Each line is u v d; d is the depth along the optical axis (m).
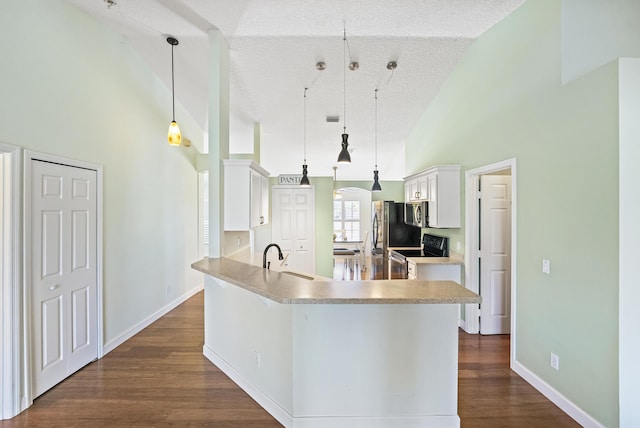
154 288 3.78
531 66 2.38
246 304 2.32
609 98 1.74
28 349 2.12
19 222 2.06
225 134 3.04
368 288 1.86
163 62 3.46
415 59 3.44
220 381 2.45
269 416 2.03
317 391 1.88
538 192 2.31
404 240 5.94
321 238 5.80
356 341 1.87
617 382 1.71
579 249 1.94
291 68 3.54
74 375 2.52
